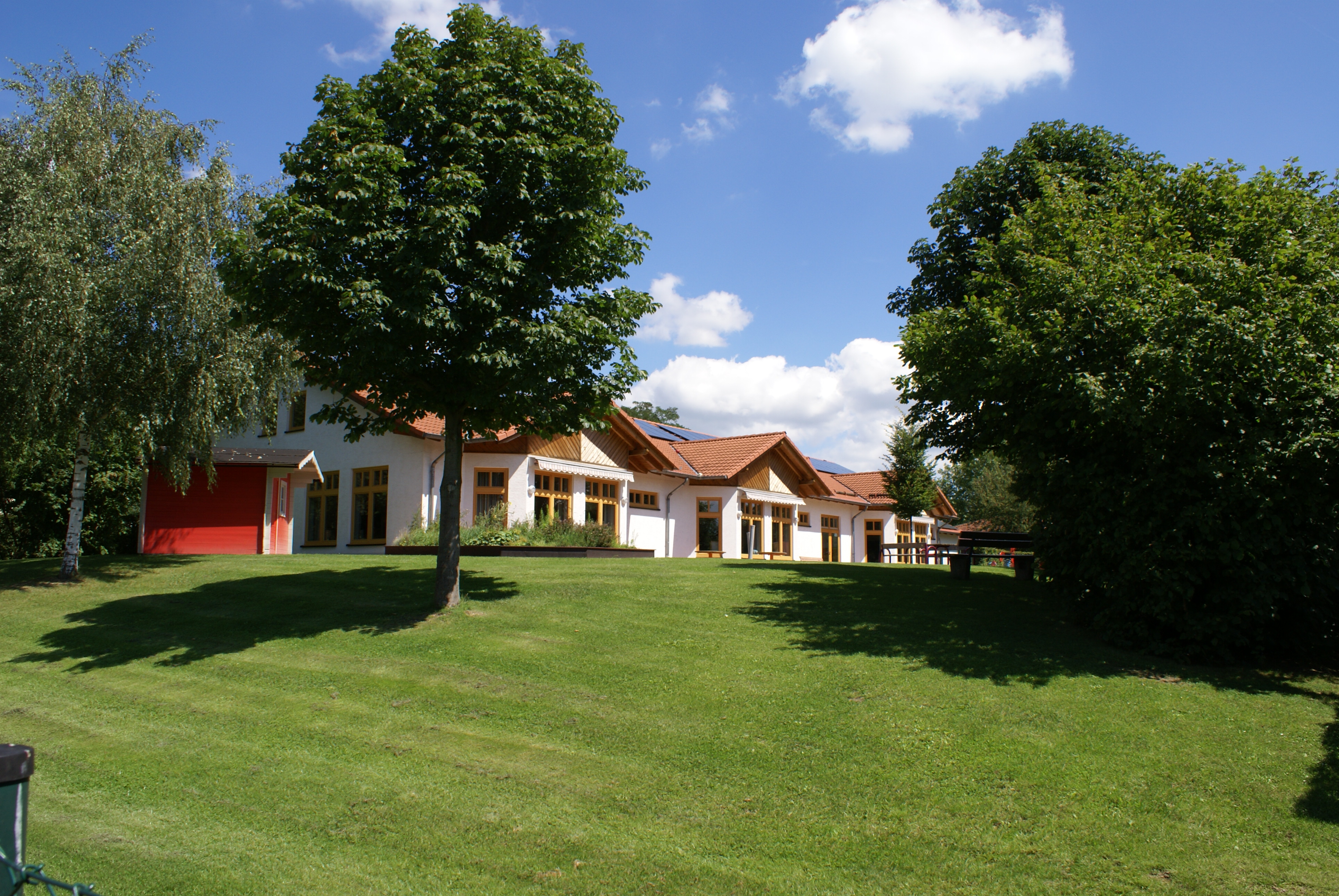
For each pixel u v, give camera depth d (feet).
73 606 44.39
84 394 50.24
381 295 31.22
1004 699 25.17
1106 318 29.96
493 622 35.63
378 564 55.36
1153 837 17.61
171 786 21.54
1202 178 35.37
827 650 30.73
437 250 32.91
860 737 22.63
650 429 117.91
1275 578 28.81
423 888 16.47
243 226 56.54
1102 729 22.89
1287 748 21.84
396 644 32.89
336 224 32.58
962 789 19.72
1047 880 16.12
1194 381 27.55
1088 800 19.11
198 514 77.36
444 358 36.52
